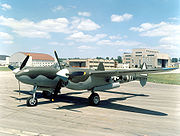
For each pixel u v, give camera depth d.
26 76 9.18
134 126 6.40
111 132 5.74
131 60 114.44
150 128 6.22
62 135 5.40
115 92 15.66
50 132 5.64
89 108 9.20
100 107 9.49
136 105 10.12
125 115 7.89
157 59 103.88
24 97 12.21
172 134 5.68
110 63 103.31
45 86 10.05
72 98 12.23
